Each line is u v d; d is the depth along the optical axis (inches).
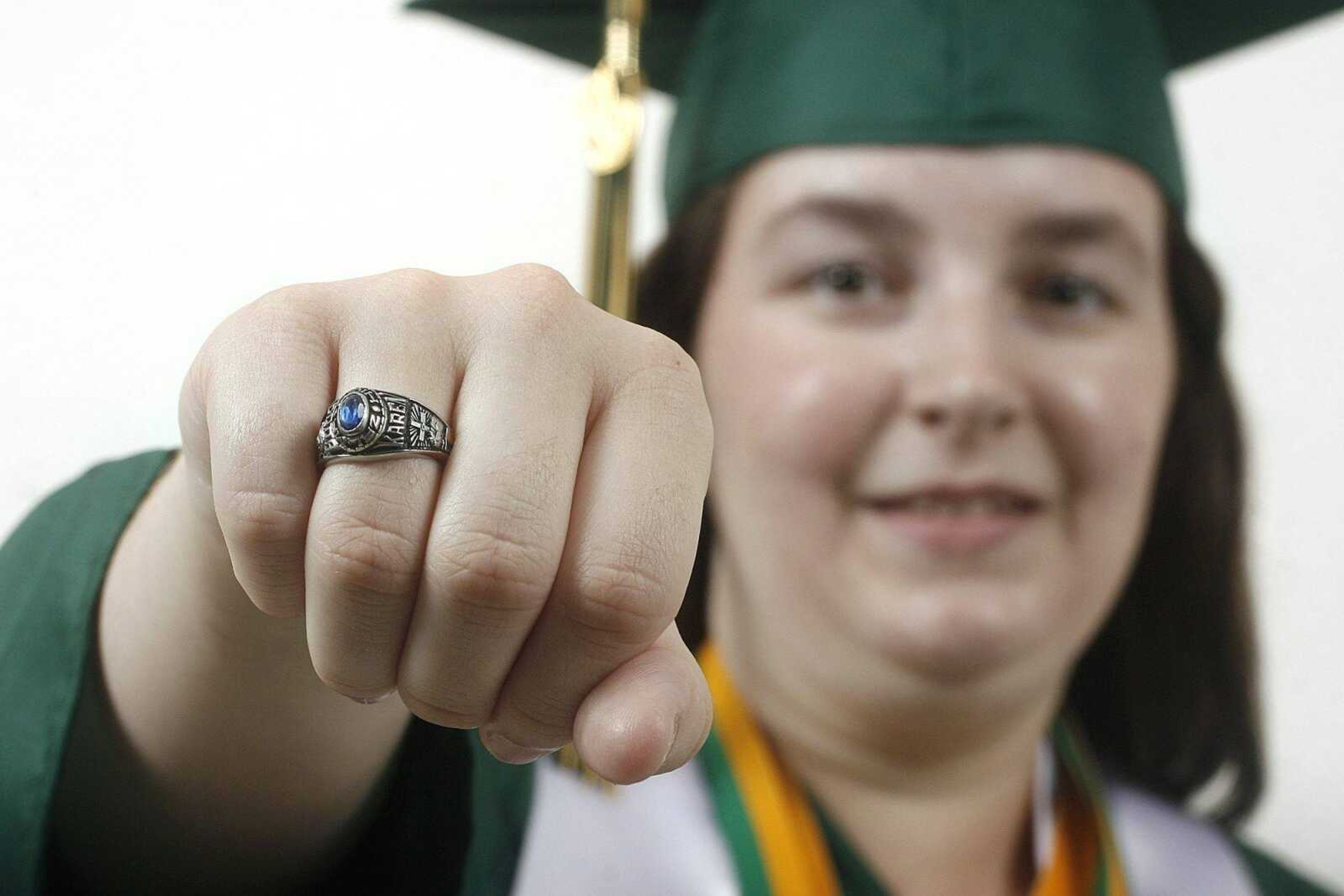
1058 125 25.6
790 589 25.4
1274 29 32.9
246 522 12.9
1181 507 31.9
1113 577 25.7
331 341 13.3
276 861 16.5
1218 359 30.9
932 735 25.8
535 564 12.7
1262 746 32.8
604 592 12.9
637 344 13.4
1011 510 24.6
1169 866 30.2
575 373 13.2
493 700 13.2
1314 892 31.6
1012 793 27.0
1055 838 27.3
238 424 13.0
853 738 26.1
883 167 25.2
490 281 13.5
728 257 27.0
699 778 26.6
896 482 24.5
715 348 26.7
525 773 21.2
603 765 13.0
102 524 16.7
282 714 15.6
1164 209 28.3
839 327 25.2
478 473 12.8
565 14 33.2
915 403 24.4
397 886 16.8
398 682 13.2
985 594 24.3
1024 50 26.0
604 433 13.2
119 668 15.9
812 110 26.0
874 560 24.7
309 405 13.0
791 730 26.6
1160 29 33.3
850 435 24.7
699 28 32.2
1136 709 32.7
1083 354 25.1
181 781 15.9
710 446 13.4
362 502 12.8
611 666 13.1
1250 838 35.0
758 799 25.9
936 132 25.4
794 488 25.0
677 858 25.7
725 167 27.4
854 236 25.4
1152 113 27.5
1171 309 29.4
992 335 24.6
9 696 16.0
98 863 16.3
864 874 25.4
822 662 25.4
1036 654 24.9
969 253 25.1
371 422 12.7
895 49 26.0
